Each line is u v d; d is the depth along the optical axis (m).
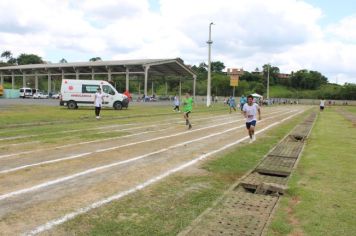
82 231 5.20
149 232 5.23
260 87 123.75
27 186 7.32
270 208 6.33
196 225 5.48
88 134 15.64
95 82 35.69
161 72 78.31
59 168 8.96
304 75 149.88
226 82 110.62
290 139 16.00
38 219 5.59
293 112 46.03
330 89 123.94
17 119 20.73
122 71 71.88
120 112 31.59
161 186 7.66
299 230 5.34
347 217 5.88
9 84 112.12
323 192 7.28
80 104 35.22
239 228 5.42
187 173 8.89
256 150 12.61
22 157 10.16
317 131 19.52
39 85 114.31
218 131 18.67
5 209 5.97
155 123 22.33
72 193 6.96
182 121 24.45
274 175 9.30
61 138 14.12
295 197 6.99
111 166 9.40
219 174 8.86
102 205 6.33
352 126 23.34
